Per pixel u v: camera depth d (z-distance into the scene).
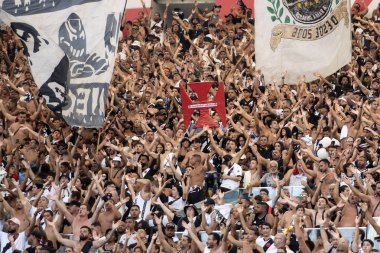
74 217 59.16
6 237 58.97
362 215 54.09
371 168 61.47
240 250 53.56
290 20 71.44
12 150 70.12
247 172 63.25
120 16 64.31
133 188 61.97
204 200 59.50
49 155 68.00
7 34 88.06
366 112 68.50
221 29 88.88
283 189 61.06
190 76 78.06
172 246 56.50
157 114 72.19
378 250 50.38
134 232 57.84
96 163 66.94
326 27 71.38
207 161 63.75
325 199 55.34
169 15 103.12
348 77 77.38
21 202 60.22
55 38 64.88
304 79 71.50
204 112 68.06
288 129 66.50
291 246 54.06
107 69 64.19
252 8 97.12
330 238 53.38
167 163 64.50
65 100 64.62
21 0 65.25
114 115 73.75
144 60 84.75
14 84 78.69
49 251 55.97
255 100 73.31
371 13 93.38
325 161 59.66
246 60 82.75
